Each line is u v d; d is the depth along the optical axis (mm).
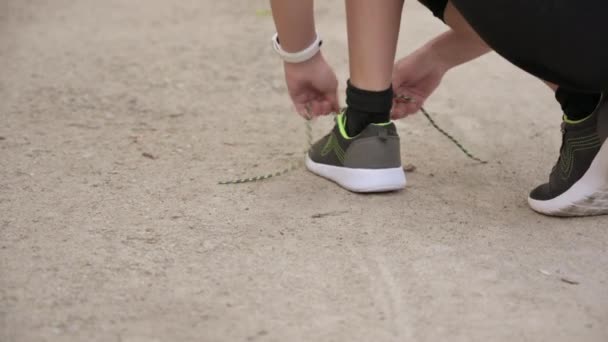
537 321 1873
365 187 2562
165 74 4109
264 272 2096
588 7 1988
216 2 5785
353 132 2572
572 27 1996
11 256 2166
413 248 2234
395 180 2570
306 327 1848
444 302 1956
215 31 4988
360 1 2416
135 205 2520
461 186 2707
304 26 2479
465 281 2055
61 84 3902
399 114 2838
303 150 3064
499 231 2348
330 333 1826
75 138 3160
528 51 2068
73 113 3490
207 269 2109
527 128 3344
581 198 2355
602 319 1884
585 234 2328
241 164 2900
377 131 2535
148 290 2004
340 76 4090
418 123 3402
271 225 2375
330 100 2695
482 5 2045
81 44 4668
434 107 3617
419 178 2775
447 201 2568
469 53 2695
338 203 2533
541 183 2760
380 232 2332
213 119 3451
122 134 3227
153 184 2693
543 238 2303
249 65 4285
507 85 3938
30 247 2221
